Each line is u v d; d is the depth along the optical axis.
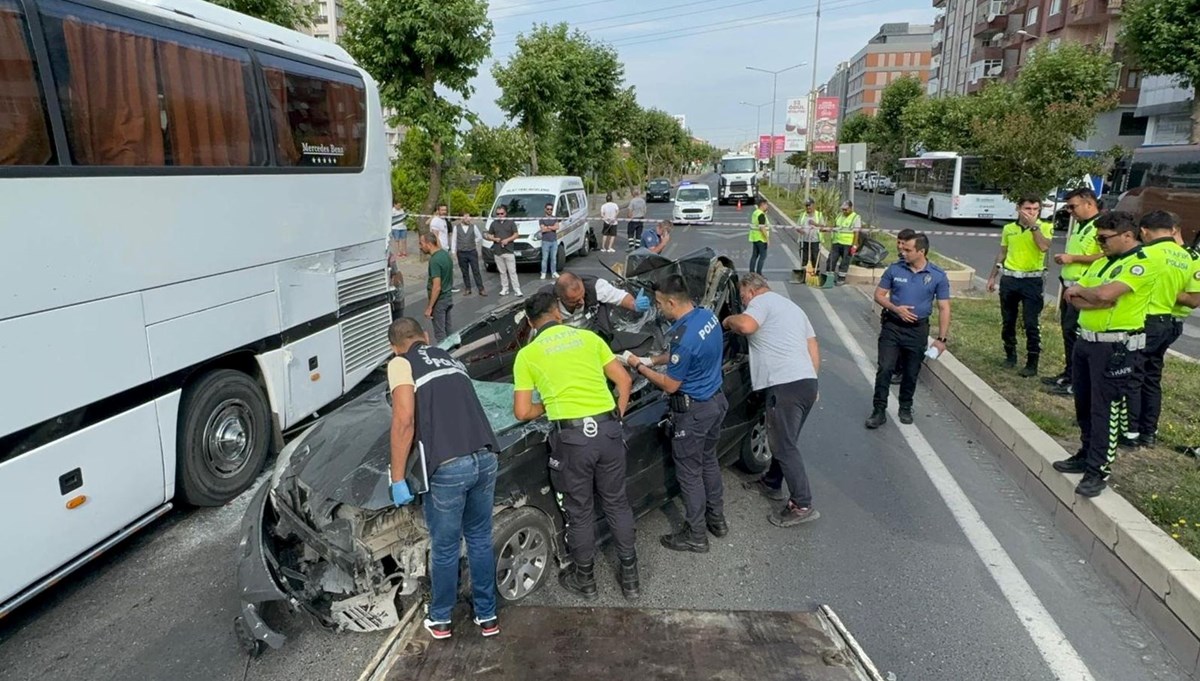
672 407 4.27
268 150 5.54
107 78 4.10
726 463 5.32
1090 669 3.32
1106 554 4.05
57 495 3.78
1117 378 4.19
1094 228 6.22
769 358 4.61
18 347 3.55
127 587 4.17
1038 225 6.87
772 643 3.40
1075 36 37.81
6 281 3.48
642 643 3.41
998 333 9.01
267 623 3.74
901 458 5.78
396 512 3.60
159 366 4.48
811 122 33.16
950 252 19.38
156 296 4.45
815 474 5.50
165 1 4.65
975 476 5.43
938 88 67.62
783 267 16.80
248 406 5.36
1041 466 4.91
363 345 7.08
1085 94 24.75
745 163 43.59
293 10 11.43
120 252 4.16
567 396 3.68
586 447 3.67
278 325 5.70
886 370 6.32
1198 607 3.26
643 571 4.24
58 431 3.79
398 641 3.40
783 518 4.73
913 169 33.88
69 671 3.46
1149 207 19.55
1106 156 19.88
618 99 33.38
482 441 3.34
